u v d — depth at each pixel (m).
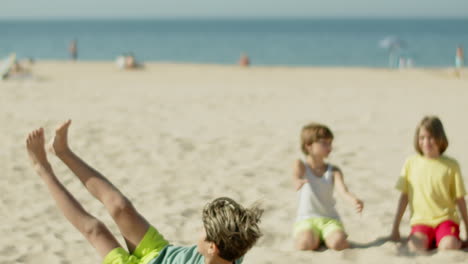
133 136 9.78
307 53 56.78
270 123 11.41
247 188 6.71
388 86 20.25
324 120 11.83
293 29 191.75
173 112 12.85
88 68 29.20
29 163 7.84
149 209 5.91
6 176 7.16
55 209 5.90
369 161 8.11
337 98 15.95
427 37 108.56
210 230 2.67
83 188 6.66
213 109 13.43
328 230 4.72
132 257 3.12
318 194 4.82
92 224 3.18
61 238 5.04
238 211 2.70
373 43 77.31
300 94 16.94
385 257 4.49
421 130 4.66
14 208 5.91
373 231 5.17
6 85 18.53
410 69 30.25
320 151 4.74
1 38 108.38
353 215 5.65
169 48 69.62
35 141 3.28
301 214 4.88
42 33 149.00
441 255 4.41
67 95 15.91
